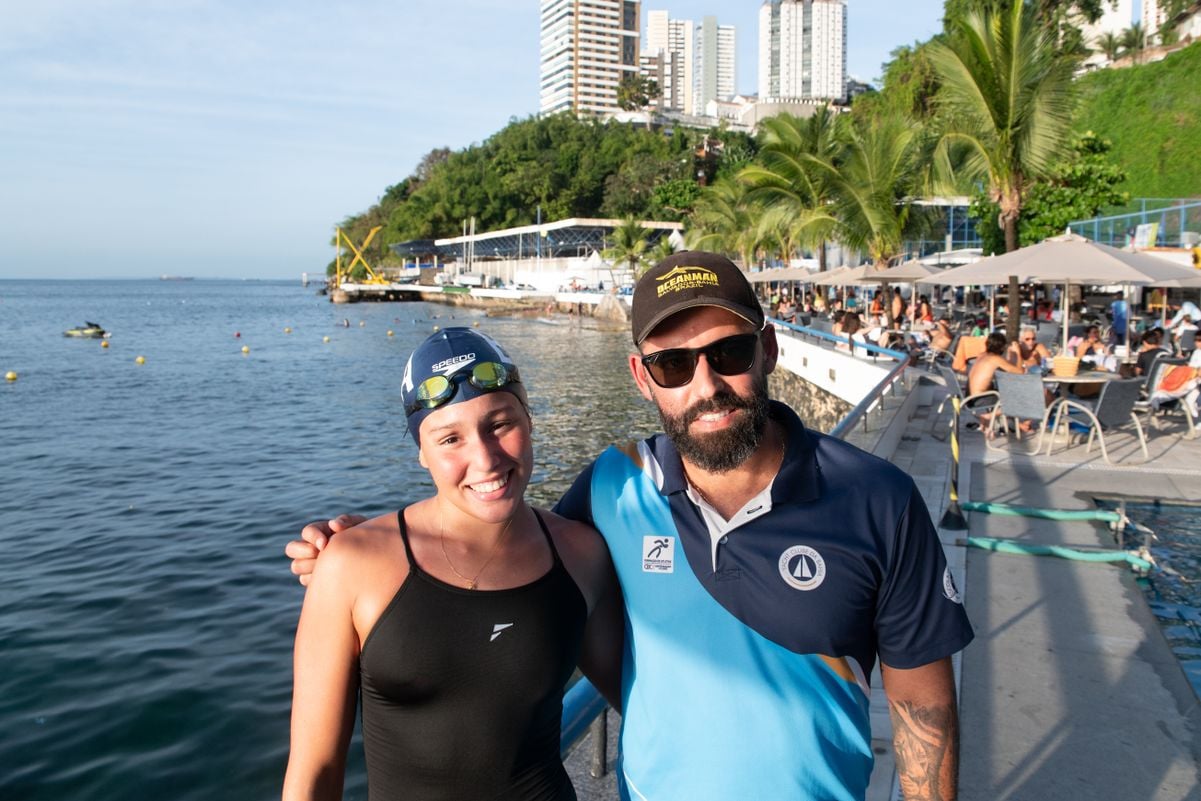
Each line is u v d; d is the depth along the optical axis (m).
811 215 28.34
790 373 24.05
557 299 80.00
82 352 48.62
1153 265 11.22
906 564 1.68
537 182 114.81
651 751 1.76
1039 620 5.10
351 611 1.59
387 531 1.66
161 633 8.99
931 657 1.69
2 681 7.84
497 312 81.69
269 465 18.75
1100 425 9.43
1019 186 16.31
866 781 1.76
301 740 1.59
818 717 1.67
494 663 1.59
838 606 1.66
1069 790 3.47
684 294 1.71
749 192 30.69
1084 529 6.86
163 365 41.69
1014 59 14.89
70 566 11.40
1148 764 3.63
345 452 20.27
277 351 49.88
